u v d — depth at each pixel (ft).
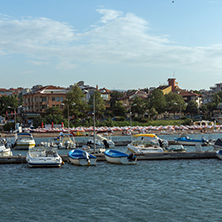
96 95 502.79
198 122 514.68
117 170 143.64
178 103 555.28
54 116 441.68
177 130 454.40
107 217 82.89
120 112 533.55
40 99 507.71
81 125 455.22
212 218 82.02
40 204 93.81
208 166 153.58
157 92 547.49
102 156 169.78
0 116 556.10
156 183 118.83
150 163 162.30
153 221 80.12
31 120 503.61
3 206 92.07
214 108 602.85
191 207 90.27
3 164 160.04
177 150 190.39
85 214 85.15
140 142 190.19
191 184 116.67
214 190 107.96
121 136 407.03
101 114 503.61
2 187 113.70
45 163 147.54
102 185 116.26
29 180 124.57
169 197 99.86
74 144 237.04
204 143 255.70
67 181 122.72
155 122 509.35
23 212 86.99
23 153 215.51
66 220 81.05
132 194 103.71
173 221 80.12
